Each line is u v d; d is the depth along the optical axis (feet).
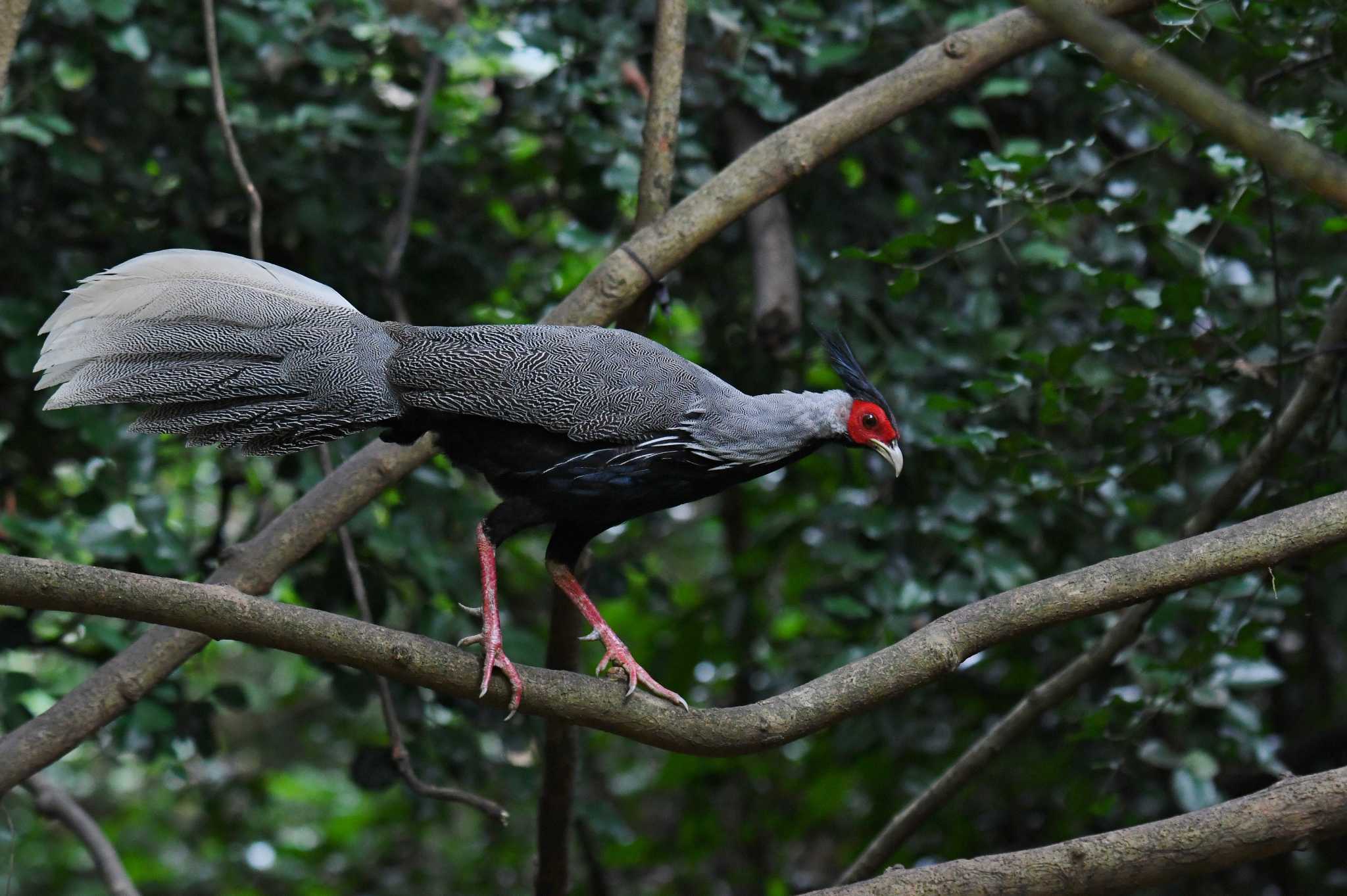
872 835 45.37
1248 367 31.04
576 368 24.44
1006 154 31.17
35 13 35.04
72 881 57.31
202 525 48.01
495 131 41.29
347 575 35.53
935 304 37.81
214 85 30.42
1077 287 38.86
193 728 35.53
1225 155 29.81
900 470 25.66
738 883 50.14
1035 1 14.23
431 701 36.78
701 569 58.29
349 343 24.75
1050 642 39.93
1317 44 31.17
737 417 24.95
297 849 55.11
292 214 37.40
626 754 56.44
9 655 38.01
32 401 36.83
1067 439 36.40
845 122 29.04
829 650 40.55
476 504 37.60
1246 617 32.17
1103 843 20.66
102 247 37.70
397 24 34.88
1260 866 44.50
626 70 37.29
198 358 24.56
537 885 31.65
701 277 41.83
